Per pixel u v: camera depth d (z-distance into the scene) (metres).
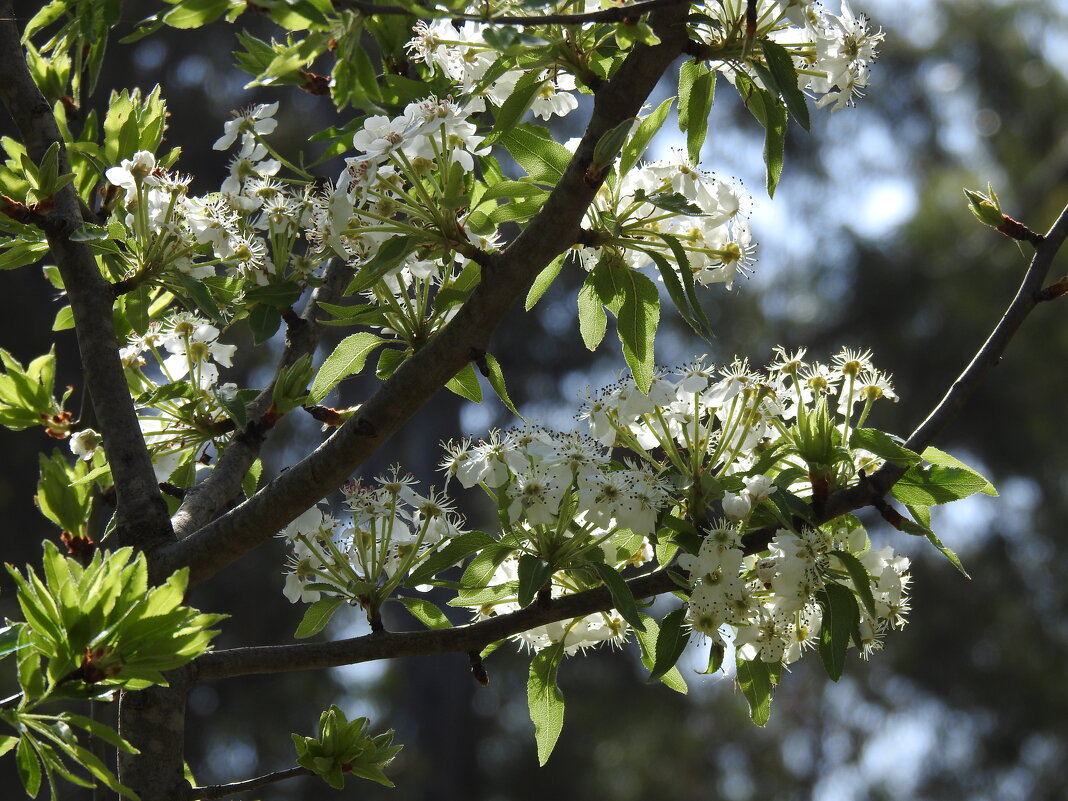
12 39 2.22
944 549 2.14
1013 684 6.90
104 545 2.30
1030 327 6.52
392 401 2.12
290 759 6.73
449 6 2.06
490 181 2.20
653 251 2.14
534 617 2.15
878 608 2.17
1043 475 6.88
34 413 2.23
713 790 7.71
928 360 6.65
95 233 2.16
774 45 2.12
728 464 2.15
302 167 2.22
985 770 7.17
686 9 2.11
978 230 6.93
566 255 2.19
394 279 2.18
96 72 2.25
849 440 2.14
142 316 2.21
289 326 2.26
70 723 2.04
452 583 2.16
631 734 7.42
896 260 6.85
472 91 2.15
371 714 7.69
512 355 6.97
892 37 7.29
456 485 7.13
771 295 7.04
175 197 2.19
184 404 2.23
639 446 2.17
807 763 7.96
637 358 2.15
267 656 2.14
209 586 6.39
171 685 2.13
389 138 2.13
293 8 2.04
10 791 5.66
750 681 2.17
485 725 7.74
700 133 2.17
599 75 2.15
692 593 2.13
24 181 2.17
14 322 5.98
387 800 7.04
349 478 2.19
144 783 2.13
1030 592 7.05
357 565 2.18
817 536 2.12
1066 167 7.07
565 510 2.15
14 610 5.88
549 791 7.29
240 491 2.23
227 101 6.44
